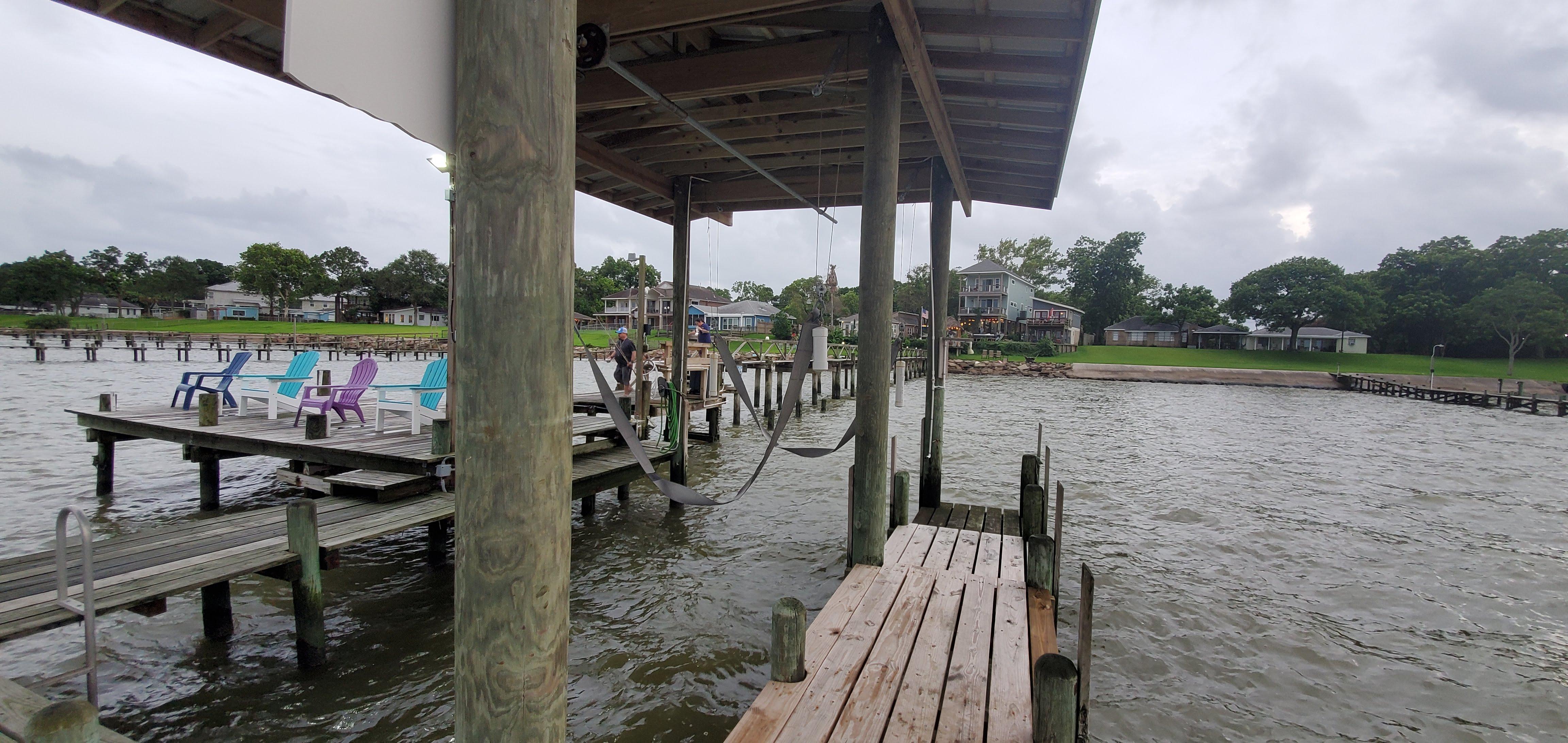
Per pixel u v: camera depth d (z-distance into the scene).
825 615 4.13
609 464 7.79
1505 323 46.84
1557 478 12.52
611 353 29.81
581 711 4.14
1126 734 4.10
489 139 1.17
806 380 27.61
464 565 1.26
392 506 5.85
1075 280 68.31
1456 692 4.68
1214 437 17.30
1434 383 40.81
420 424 8.27
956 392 31.09
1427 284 53.66
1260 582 6.65
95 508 7.96
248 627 4.99
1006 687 3.35
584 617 5.39
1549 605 6.21
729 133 6.32
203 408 8.04
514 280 1.20
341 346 46.41
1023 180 7.27
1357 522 9.05
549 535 1.28
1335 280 55.59
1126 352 53.19
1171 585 6.46
